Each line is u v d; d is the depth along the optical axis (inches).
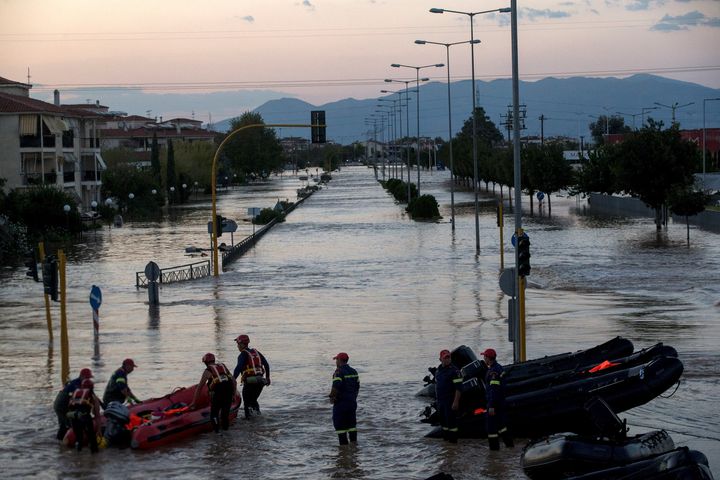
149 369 938.7
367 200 4672.7
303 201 4633.4
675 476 465.1
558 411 643.5
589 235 2554.1
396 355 994.1
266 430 703.7
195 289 1668.3
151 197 4106.8
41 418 753.0
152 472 608.1
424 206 3304.6
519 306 866.8
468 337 1097.4
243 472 604.4
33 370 954.7
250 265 2043.6
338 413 657.0
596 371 665.0
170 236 2832.2
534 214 3506.4
